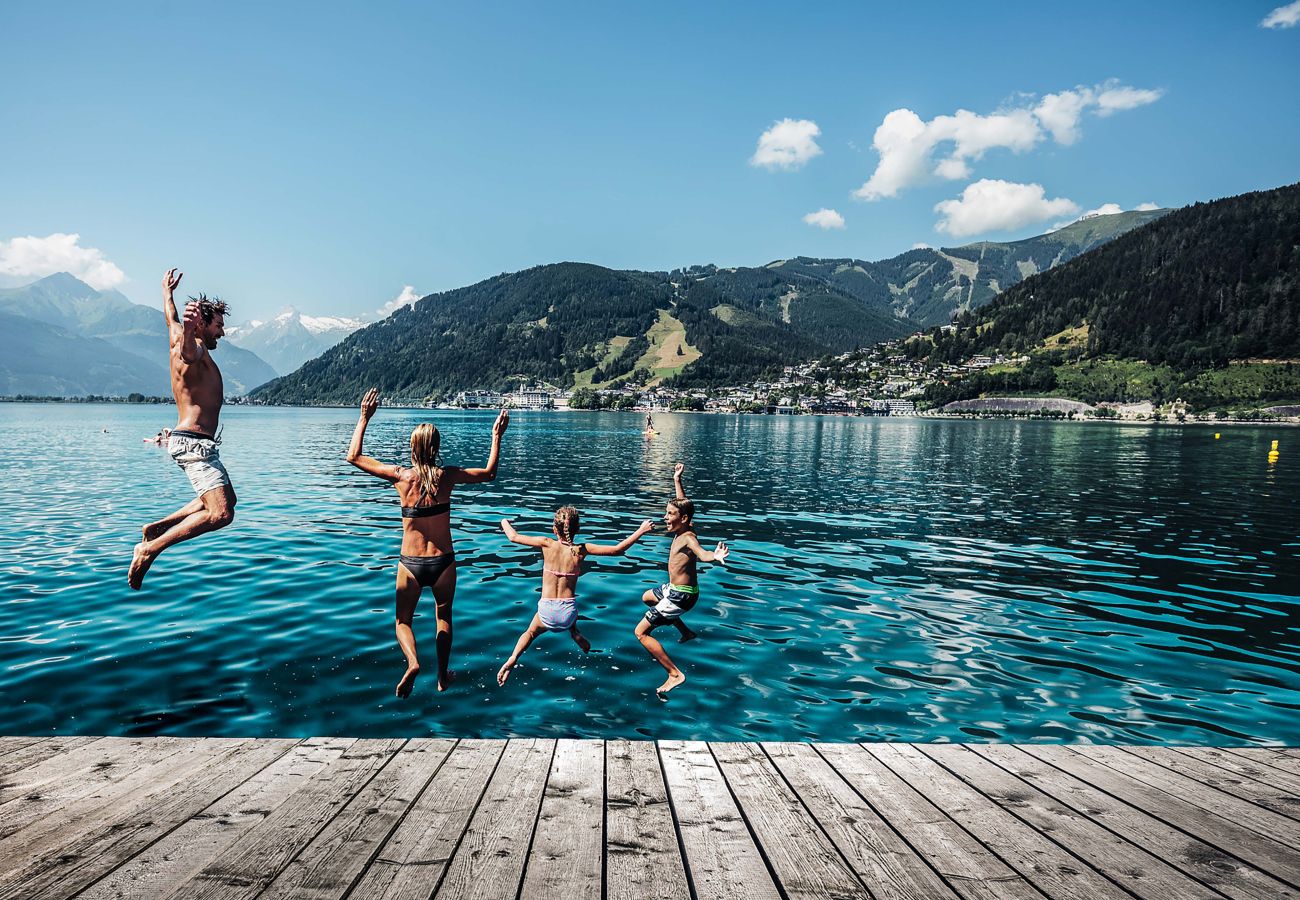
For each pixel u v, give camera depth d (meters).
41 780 4.29
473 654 8.63
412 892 3.20
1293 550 16.97
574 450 56.94
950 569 14.46
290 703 7.02
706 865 3.53
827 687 7.88
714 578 13.38
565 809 4.09
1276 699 7.79
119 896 3.09
